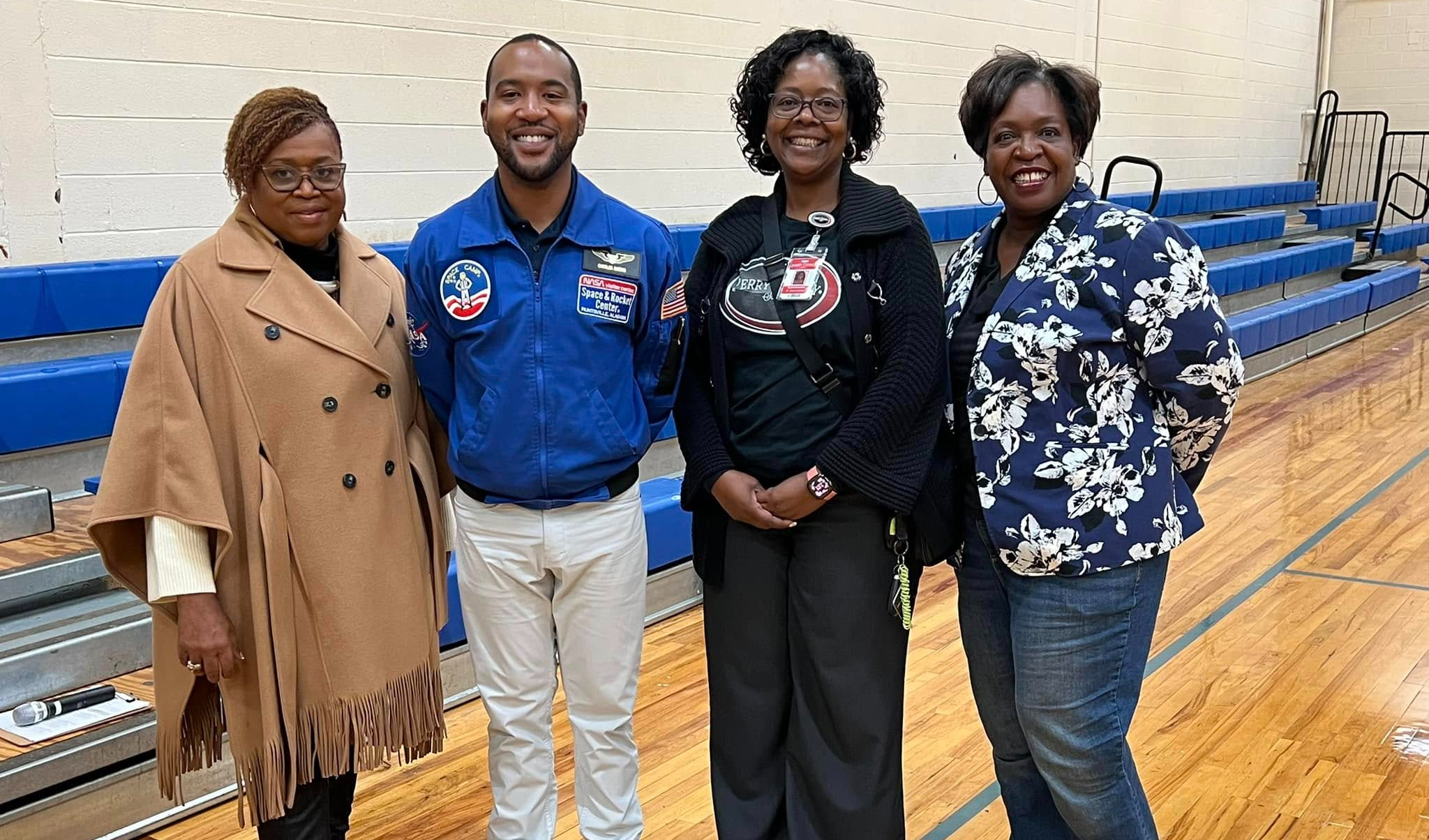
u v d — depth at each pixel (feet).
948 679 10.07
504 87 5.76
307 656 5.65
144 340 5.40
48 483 10.73
